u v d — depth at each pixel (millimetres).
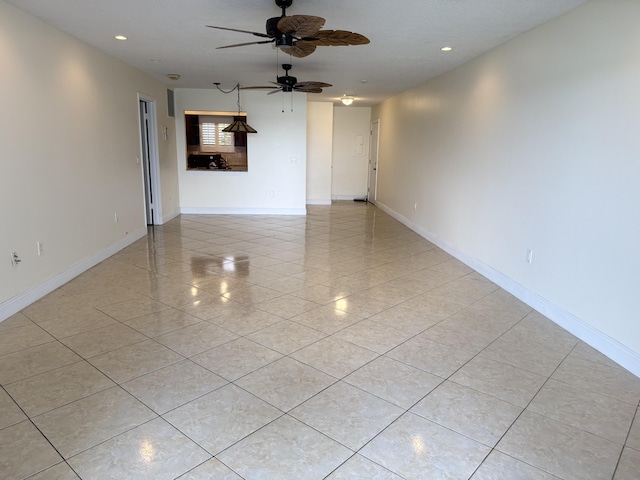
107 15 3602
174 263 4926
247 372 2547
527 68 3832
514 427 2090
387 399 2303
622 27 2703
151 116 6992
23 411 2129
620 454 1911
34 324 3166
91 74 4668
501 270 4312
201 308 3547
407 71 5883
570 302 3236
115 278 4320
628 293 2662
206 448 1897
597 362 2760
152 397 2271
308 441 1958
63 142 4090
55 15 3594
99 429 2008
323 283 4301
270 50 4832
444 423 2109
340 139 11258
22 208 3461
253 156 8477
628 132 2658
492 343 3014
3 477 1704
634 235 2613
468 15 3461
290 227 7391
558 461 1862
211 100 8164
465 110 5211
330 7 3338
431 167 6434
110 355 2719
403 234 6961
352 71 5992
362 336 3080
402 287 4230
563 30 3318
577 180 3152
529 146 3793
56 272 3994
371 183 10992
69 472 1739
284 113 8383
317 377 2510
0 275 3195
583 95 3084
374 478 1746
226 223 7645
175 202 8289
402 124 8039
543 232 3584
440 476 1764
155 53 5008
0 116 3182
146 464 1792
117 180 5402
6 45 3250
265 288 4098
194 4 3336
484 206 4684
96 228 4828
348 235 6797
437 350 2889
